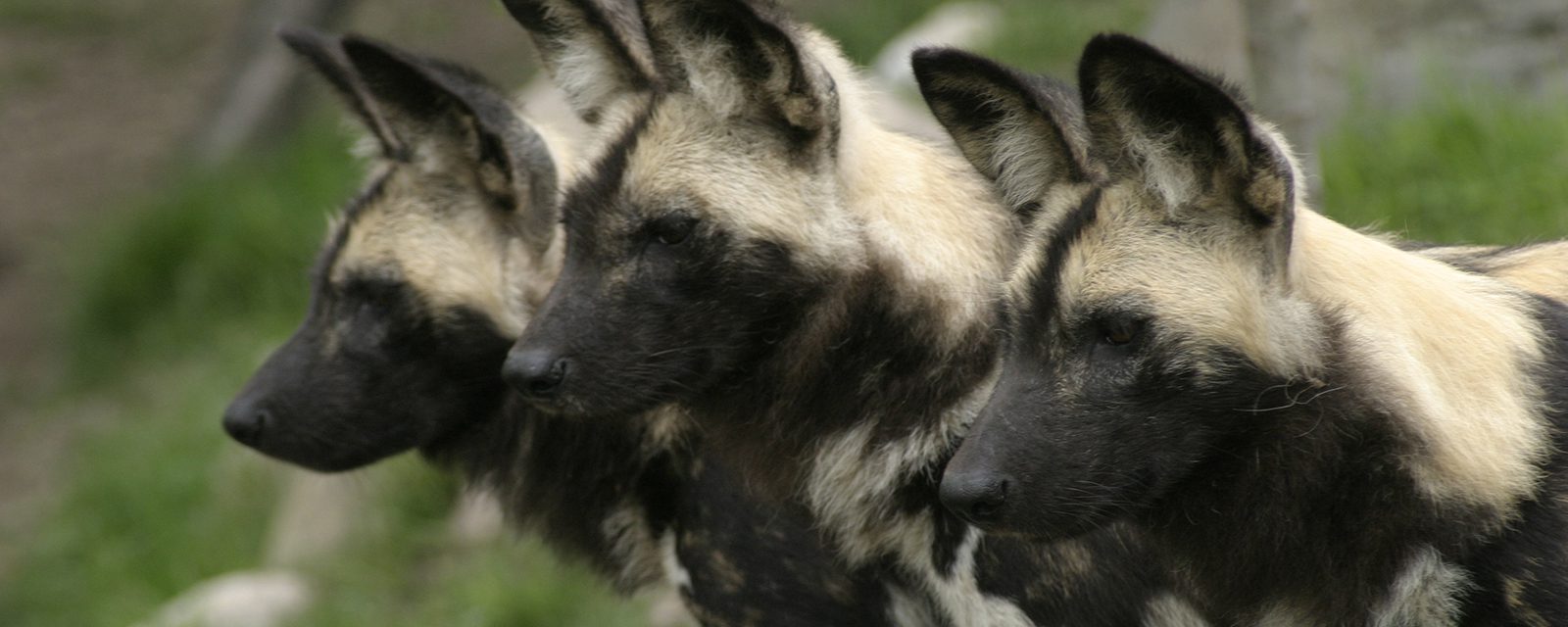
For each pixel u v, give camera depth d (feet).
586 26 40.63
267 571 73.20
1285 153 32.01
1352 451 32.60
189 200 110.42
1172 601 37.45
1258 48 52.06
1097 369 32.99
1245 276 32.17
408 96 44.70
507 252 44.57
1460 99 66.95
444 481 70.23
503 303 44.47
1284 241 31.55
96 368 105.50
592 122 41.32
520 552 65.87
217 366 97.14
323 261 46.62
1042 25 95.76
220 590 70.49
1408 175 63.67
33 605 83.82
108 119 134.41
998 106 35.60
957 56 35.19
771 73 37.29
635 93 40.50
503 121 44.11
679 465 42.14
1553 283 37.22
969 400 37.45
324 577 69.92
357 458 45.70
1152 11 85.51
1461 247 40.63
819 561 40.45
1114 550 37.63
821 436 38.70
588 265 38.63
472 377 45.01
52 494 95.50
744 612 41.47
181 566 79.82
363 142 47.88
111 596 80.84
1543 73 71.26
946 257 37.60
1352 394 32.30
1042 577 38.19
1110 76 32.37
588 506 44.39
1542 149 61.93
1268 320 32.07
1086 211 33.58
